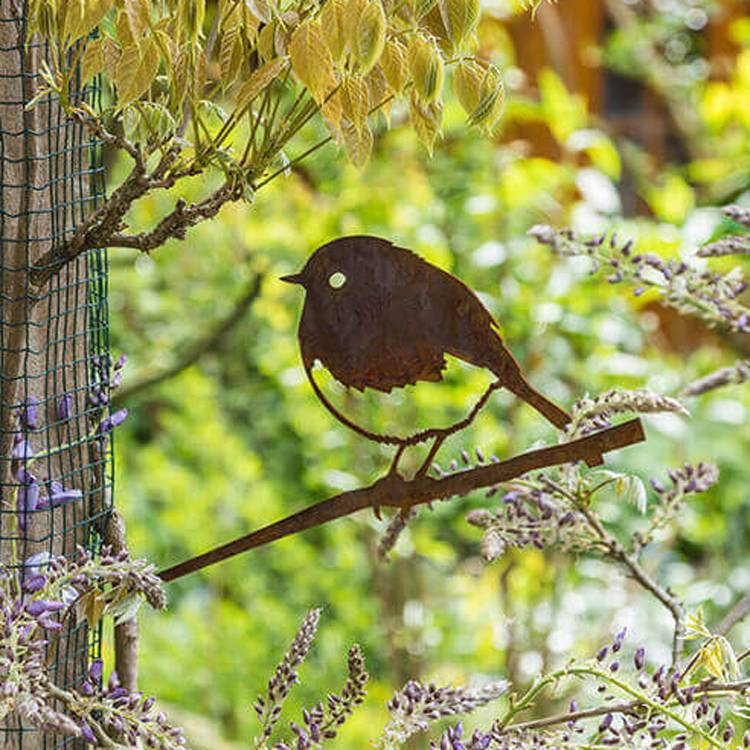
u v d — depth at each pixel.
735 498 6.14
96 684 2.12
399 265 2.32
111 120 2.62
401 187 6.04
